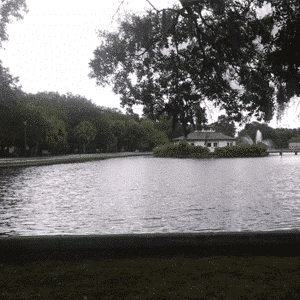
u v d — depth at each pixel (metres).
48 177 24.67
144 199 14.02
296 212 10.93
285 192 15.91
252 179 22.58
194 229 8.75
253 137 82.44
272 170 30.92
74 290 3.63
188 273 4.11
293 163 42.81
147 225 9.26
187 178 23.70
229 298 3.37
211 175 26.02
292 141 101.00
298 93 5.72
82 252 4.95
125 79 7.49
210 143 80.12
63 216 10.52
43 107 63.25
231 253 4.96
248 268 4.25
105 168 35.25
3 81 49.91
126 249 4.94
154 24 6.87
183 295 3.46
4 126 54.94
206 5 6.25
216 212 11.06
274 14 5.37
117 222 9.66
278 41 5.28
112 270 4.28
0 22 14.59
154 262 4.60
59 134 65.75
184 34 6.91
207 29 6.49
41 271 4.28
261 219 9.92
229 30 6.02
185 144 66.75
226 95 7.09
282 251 4.95
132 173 28.69
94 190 17.22
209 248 4.98
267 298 3.35
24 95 69.00
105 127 85.31
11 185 19.41
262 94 6.65
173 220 9.88
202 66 7.04
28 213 11.07
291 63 5.26
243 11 6.01
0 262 4.73
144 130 96.31
